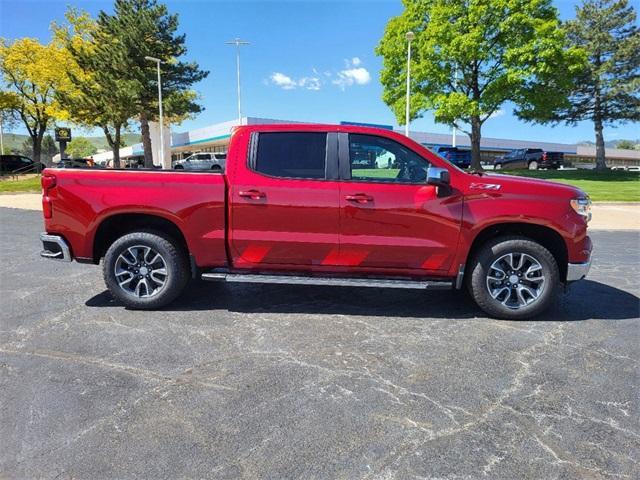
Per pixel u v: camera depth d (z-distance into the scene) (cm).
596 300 546
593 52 3378
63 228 480
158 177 470
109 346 396
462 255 458
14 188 2214
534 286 469
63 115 3838
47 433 270
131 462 246
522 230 473
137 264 489
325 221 457
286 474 238
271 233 463
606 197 1864
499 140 6469
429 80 2800
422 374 349
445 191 451
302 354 384
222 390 322
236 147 469
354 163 461
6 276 638
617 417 293
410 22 2894
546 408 303
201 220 466
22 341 406
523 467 245
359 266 467
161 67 3525
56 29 3972
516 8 2517
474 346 404
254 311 493
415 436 271
